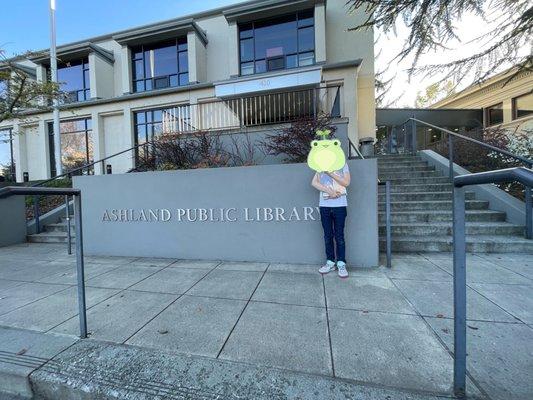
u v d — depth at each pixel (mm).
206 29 14641
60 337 2633
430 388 1884
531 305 3006
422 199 6629
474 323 2666
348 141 6293
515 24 6055
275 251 4770
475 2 5906
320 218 4551
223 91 10008
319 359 2213
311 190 4602
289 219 4695
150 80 14922
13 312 3176
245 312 3016
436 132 16281
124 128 14383
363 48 12430
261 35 13070
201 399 1864
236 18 12867
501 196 5977
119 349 2414
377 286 3611
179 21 14484
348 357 2227
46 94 8758
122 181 5441
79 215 2662
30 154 16281
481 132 9883
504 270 4027
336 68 11258
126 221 5461
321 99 9508
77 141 15562
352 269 4293
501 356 2189
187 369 2135
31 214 8383
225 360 2234
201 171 5035
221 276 4148
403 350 2293
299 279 3936
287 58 12781
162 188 5250
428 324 2674
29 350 2434
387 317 2822
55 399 2100
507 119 14852
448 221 5781
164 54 14727
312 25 12531
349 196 4414
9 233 6898
